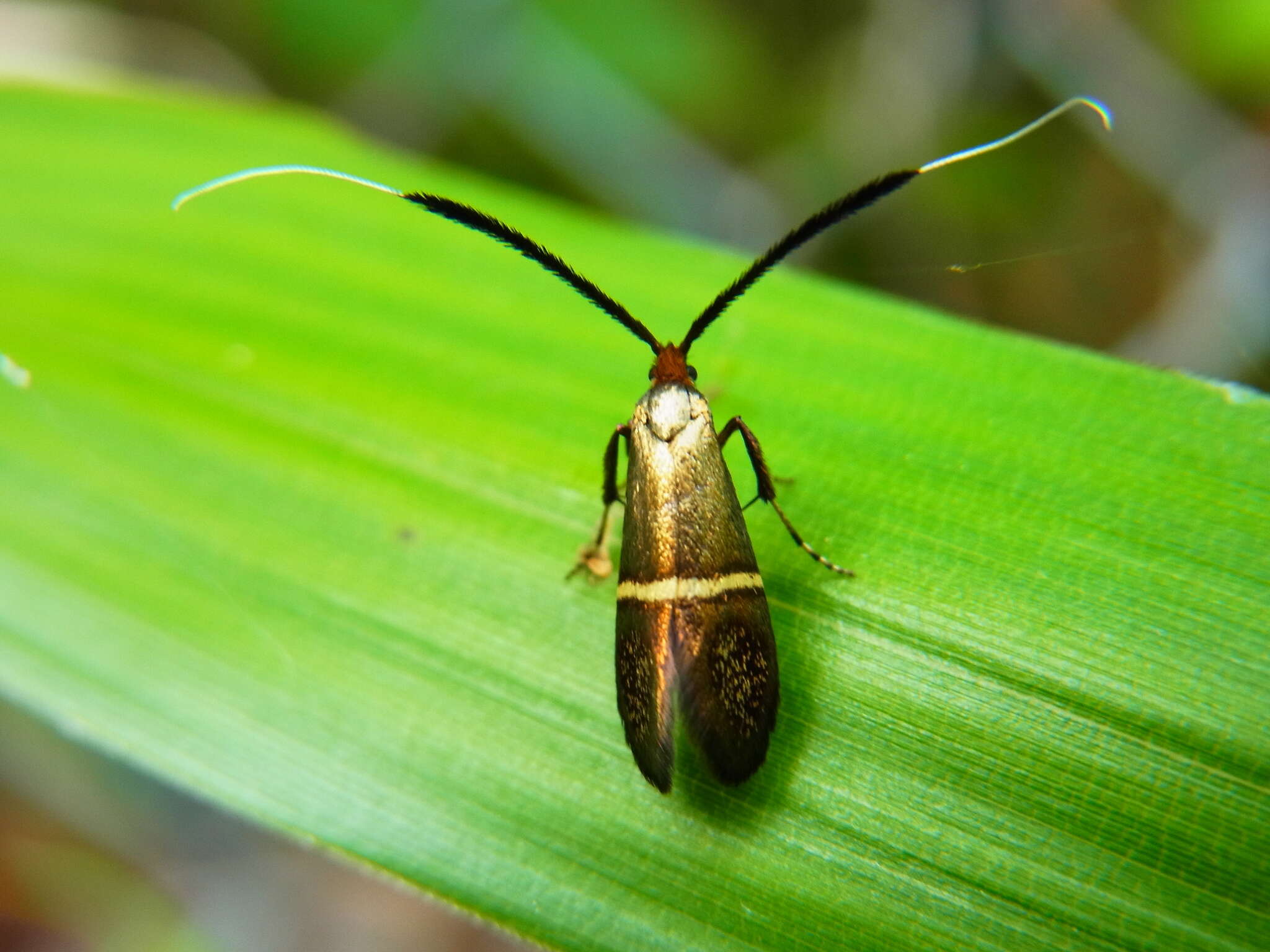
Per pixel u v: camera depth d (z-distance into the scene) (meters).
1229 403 0.05
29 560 0.05
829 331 0.05
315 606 0.05
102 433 0.05
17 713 0.06
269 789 0.05
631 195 0.07
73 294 0.05
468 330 0.05
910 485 0.05
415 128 0.08
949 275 0.07
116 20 0.07
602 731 0.05
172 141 0.05
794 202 0.07
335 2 0.07
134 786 0.06
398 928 0.06
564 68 0.07
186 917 0.06
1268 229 0.06
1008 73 0.07
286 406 0.05
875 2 0.07
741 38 0.08
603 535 0.05
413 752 0.05
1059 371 0.05
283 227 0.05
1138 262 0.07
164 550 0.05
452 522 0.05
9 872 0.06
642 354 0.05
